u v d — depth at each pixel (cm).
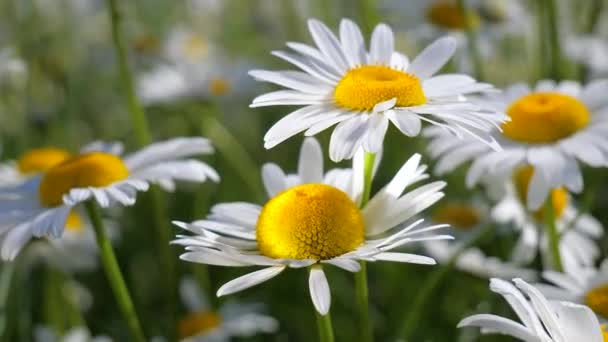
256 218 32
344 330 42
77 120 61
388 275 43
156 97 56
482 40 54
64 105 57
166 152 37
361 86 32
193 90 56
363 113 32
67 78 58
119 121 63
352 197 32
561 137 37
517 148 37
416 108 32
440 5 54
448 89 33
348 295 43
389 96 32
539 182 36
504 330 30
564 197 40
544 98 37
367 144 31
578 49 52
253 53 73
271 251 31
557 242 37
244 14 75
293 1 59
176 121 60
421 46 55
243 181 52
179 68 58
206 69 58
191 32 72
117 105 64
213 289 44
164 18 78
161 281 47
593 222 41
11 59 56
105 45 69
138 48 68
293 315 43
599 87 38
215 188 52
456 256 38
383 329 42
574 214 41
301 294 44
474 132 32
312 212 31
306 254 31
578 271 34
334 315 43
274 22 69
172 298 42
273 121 61
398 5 55
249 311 42
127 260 47
